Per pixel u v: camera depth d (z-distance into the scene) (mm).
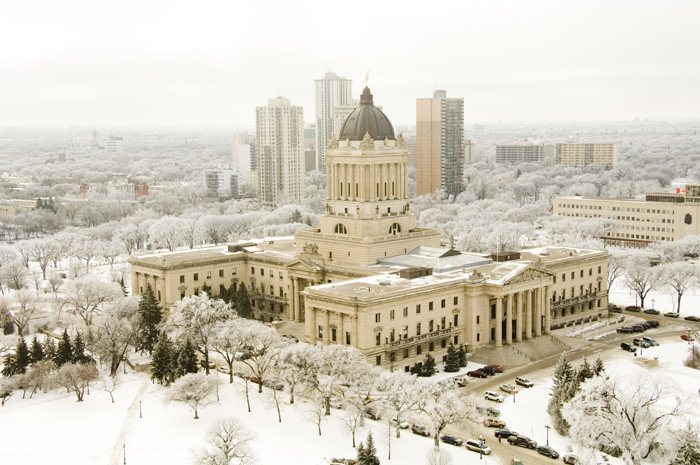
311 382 166125
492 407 169875
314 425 161500
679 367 198750
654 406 148250
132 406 176000
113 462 146750
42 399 182625
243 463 138375
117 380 193625
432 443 153125
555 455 147000
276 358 182000
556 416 159500
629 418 138375
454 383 177250
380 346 196500
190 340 191750
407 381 155500
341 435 156375
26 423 167250
